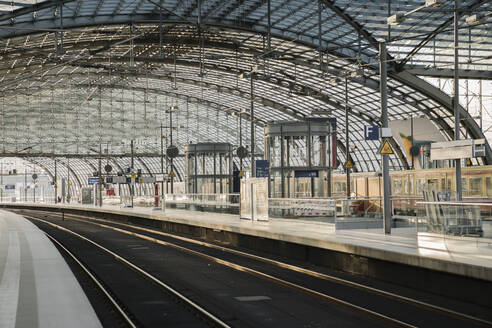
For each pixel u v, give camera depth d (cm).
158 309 1291
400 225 2309
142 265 2097
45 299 1306
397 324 1096
